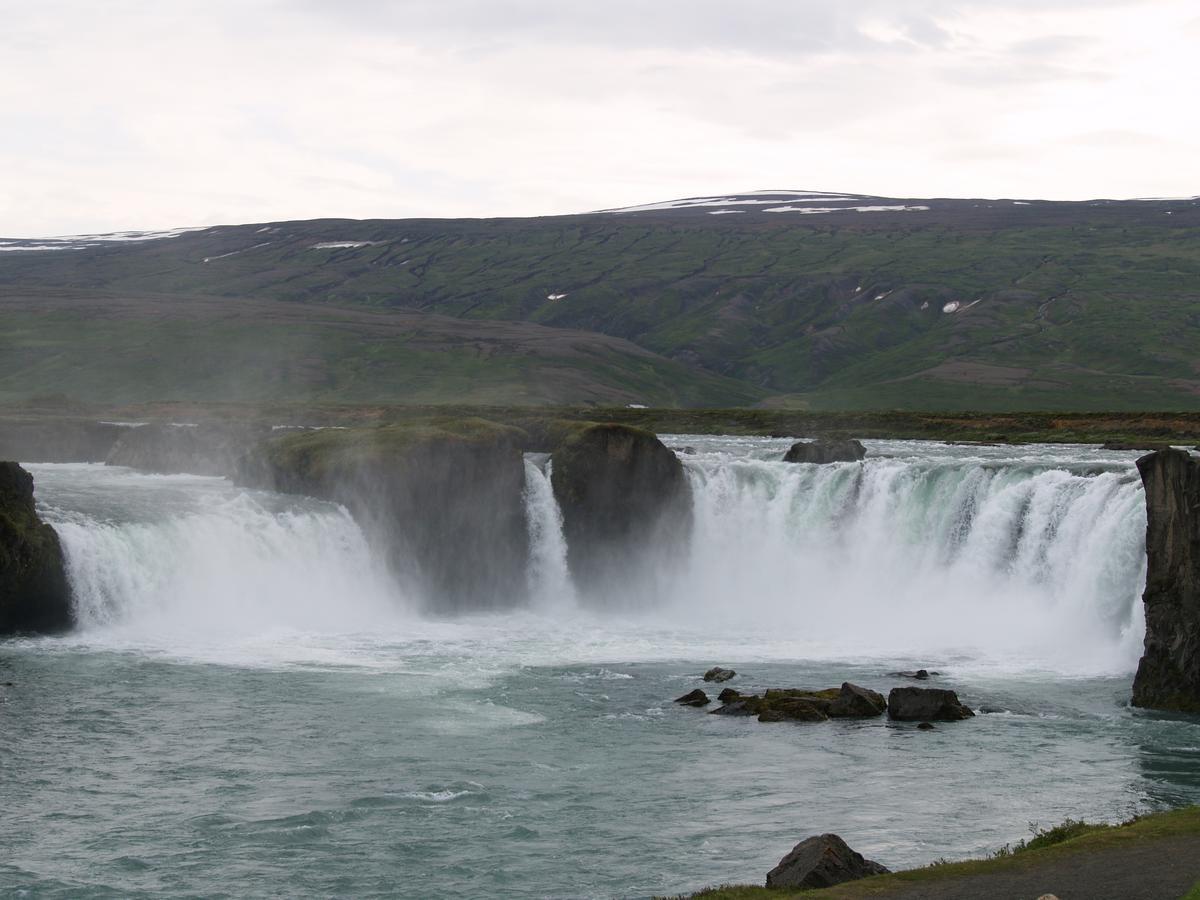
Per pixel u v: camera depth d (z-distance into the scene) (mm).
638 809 48938
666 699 67125
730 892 36625
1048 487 90062
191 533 86375
